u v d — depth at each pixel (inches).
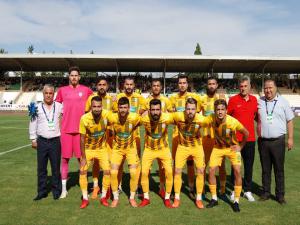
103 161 218.2
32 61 1249.4
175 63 1236.5
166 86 1435.8
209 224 179.5
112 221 183.0
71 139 235.6
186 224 179.2
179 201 217.6
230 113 236.4
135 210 202.4
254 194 239.6
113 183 212.8
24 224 178.2
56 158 224.5
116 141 216.2
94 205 211.9
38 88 1440.7
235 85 1456.7
